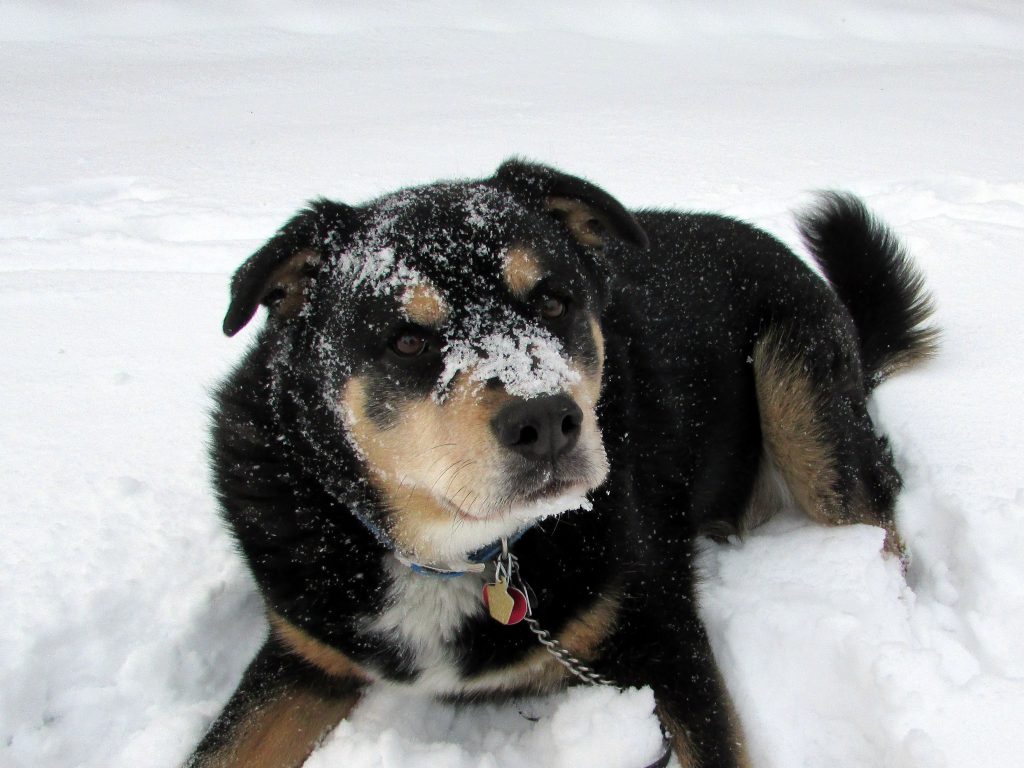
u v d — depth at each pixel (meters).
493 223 0.89
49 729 0.95
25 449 1.20
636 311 1.07
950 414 1.19
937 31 5.31
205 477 1.16
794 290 1.17
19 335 1.42
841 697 0.94
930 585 1.04
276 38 4.82
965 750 0.86
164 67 4.07
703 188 1.99
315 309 0.91
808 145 2.37
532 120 2.81
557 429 0.83
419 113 3.02
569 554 0.93
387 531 0.91
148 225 1.88
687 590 0.99
